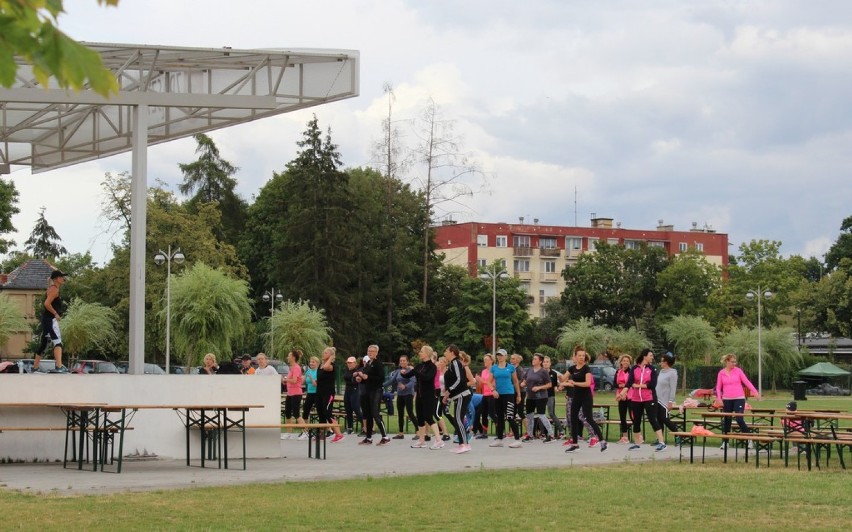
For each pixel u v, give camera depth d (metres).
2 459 19.55
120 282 70.75
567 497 14.05
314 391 27.33
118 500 13.73
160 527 11.45
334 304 79.62
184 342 61.94
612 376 72.94
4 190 69.94
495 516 12.38
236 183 99.38
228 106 22.12
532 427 25.89
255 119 24.62
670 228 137.38
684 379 73.69
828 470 18.20
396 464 19.31
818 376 76.88
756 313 92.50
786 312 96.25
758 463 18.53
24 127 27.33
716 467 18.64
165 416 20.58
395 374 30.53
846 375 75.69
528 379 25.66
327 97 23.42
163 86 25.38
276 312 75.25
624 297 96.31
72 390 19.88
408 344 85.44
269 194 90.56
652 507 13.17
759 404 51.12
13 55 3.83
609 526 11.70
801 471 17.91
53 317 21.03
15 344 85.75
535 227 126.69
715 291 94.44
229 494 14.44
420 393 23.30
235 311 62.41
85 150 28.02
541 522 11.95
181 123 25.44
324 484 15.75
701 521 12.10
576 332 87.06
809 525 11.85
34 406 19.64
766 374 77.50
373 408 24.56
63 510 12.76
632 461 19.92
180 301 62.31
